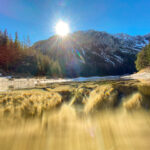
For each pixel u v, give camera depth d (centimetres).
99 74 5888
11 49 3700
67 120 128
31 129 109
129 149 82
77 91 276
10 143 92
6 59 3148
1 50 3325
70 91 282
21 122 120
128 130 103
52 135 101
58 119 131
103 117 133
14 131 105
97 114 143
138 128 105
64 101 200
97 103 182
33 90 313
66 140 94
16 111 146
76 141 93
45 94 245
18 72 2905
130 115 132
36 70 3484
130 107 154
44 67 4009
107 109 156
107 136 97
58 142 92
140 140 90
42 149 88
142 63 2388
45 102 189
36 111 150
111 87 297
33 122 121
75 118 133
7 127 110
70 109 162
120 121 120
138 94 207
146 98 181
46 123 121
